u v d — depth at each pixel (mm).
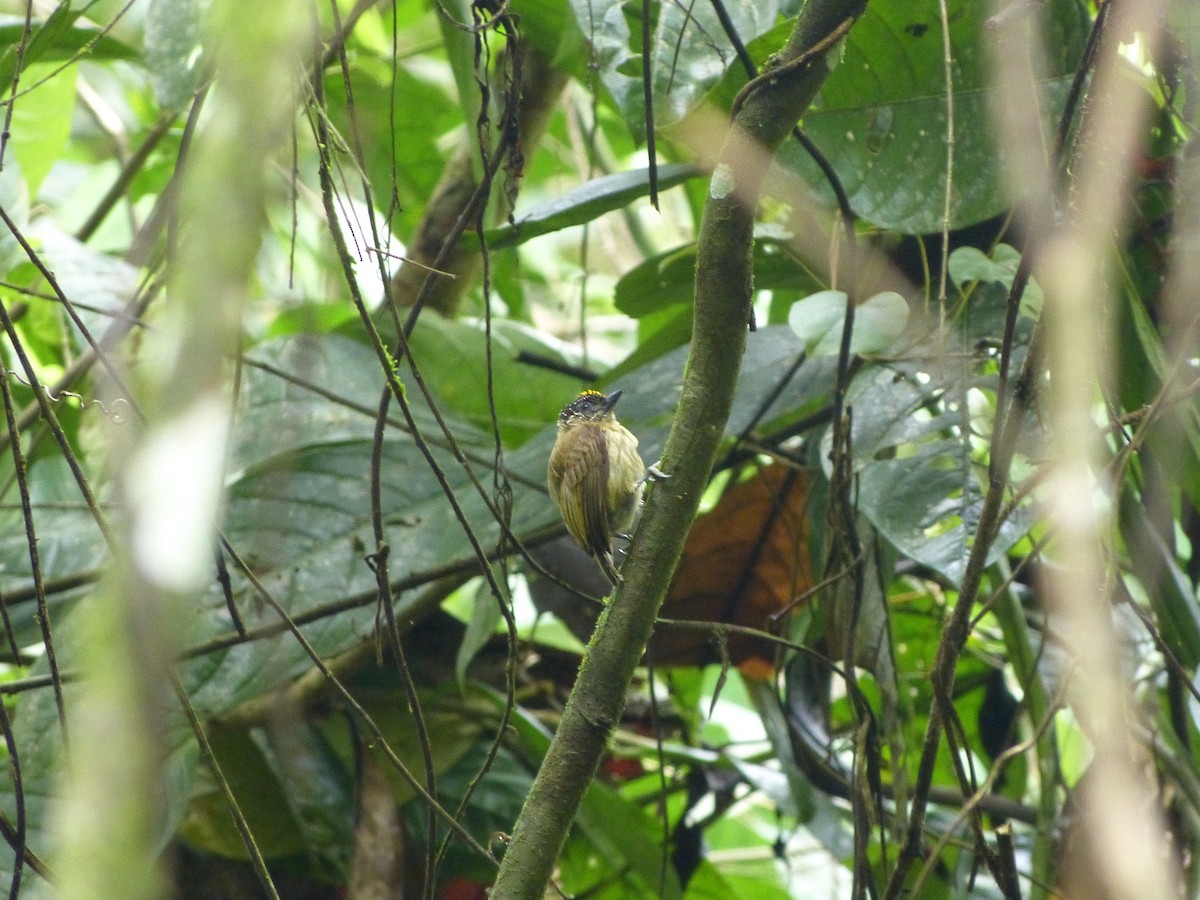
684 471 5293
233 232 1581
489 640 9789
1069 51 7414
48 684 6344
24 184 8188
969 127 7297
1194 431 6801
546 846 5051
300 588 8258
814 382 8438
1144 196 7938
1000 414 5539
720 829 12406
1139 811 6457
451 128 11523
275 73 1698
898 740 7219
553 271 13938
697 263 5297
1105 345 6594
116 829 1415
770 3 6945
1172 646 7566
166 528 1469
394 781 8867
